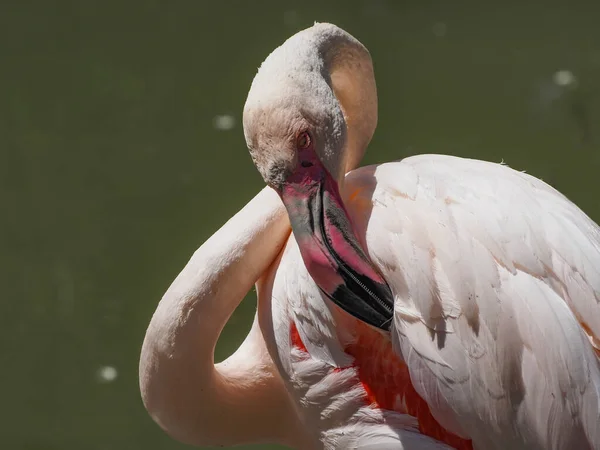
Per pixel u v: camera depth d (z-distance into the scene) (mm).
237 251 4977
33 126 13125
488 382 4285
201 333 4988
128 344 9625
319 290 4641
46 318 9953
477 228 4387
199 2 16328
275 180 4691
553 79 13477
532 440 4297
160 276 10414
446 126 12531
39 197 11711
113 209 11422
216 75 14047
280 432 5453
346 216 4586
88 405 8969
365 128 5422
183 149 12477
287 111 4617
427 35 14852
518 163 11734
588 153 11883
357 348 4734
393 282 4418
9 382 9180
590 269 4340
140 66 14422
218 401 5160
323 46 4984
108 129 13000
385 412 4703
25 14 16203
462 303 4285
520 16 15398
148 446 8469
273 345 4906
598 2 15805
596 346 4340
